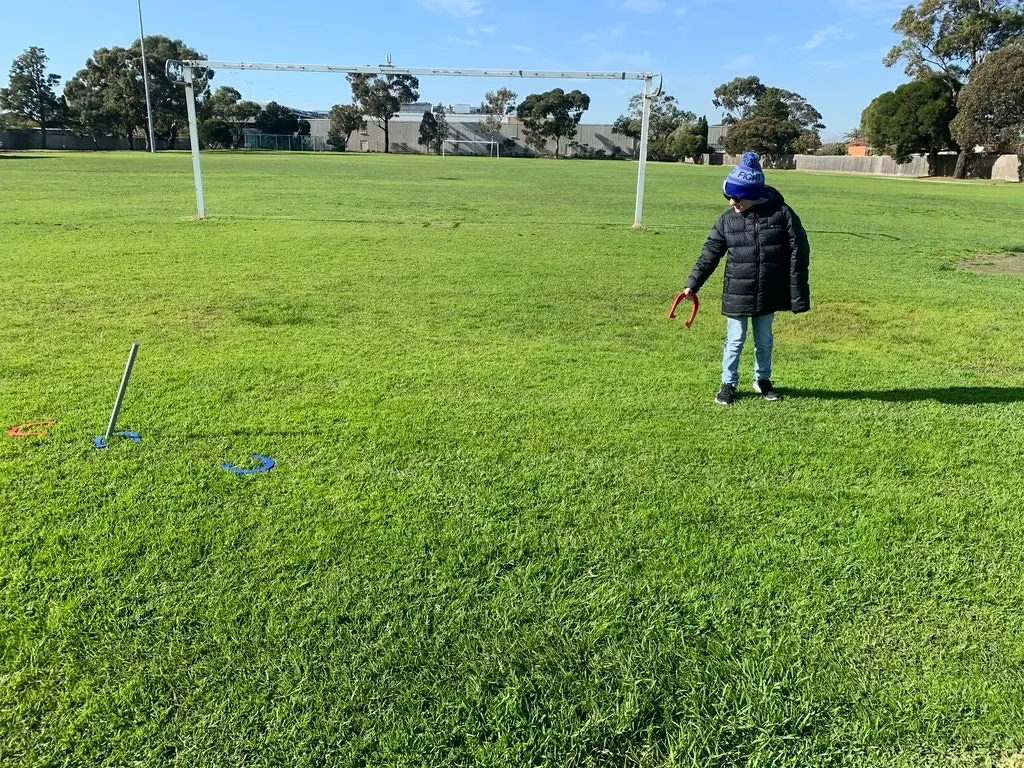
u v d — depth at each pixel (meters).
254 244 12.02
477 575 3.04
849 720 2.36
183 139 86.69
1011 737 2.29
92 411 4.72
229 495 3.64
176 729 2.27
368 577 3.00
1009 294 9.48
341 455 4.14
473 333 7.02
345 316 7.54
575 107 92.69
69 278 9.05
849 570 3.12
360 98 91.44
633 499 3.70
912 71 61.53
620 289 9.27
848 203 25.23
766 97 99.75
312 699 2.38
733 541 3.32
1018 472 4.11
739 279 4.92
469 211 18.62
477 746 2.24
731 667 2.57
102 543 3.19
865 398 5.38
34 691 2.39
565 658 2.60
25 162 41.41
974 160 57.19
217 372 5.61
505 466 4.05
